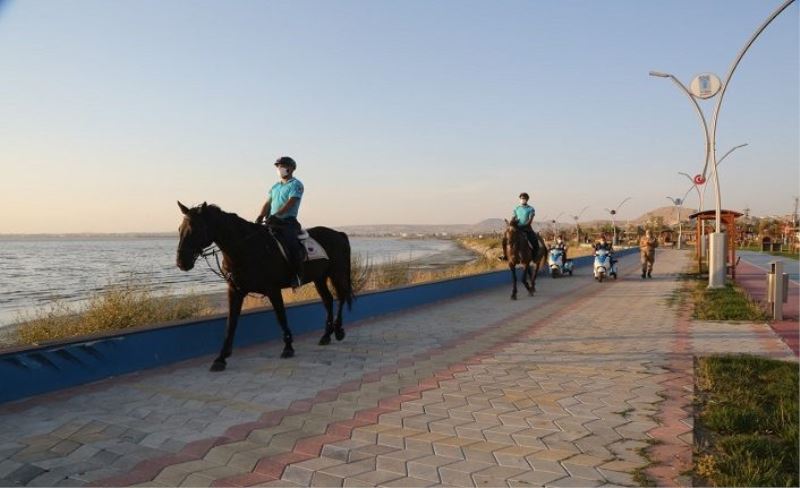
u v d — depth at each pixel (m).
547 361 8.18
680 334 10.21
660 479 4.20
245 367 7.75
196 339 8.32
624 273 26.88
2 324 15.29
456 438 5.11
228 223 7.63
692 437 5.05
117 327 10.39
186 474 4.30
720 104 17.36
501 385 6.89
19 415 5.61
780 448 4.59
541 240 18.36
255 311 9.43
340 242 9.77
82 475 4.27
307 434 5.18
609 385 6.84
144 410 5.81
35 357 6.30
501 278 21.14
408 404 6.12
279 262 8.22
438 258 62.00
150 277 34.47
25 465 4.43
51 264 51.97
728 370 7.28
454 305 14.84
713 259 17.39
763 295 16.97
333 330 9.73
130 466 4.44
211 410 5.84
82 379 6.75
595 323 11.65
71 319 10.62
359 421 5.55
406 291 14.11
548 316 12.73
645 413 5.75
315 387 6.77
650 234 23.73
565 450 4.80
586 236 73.56
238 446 4.87
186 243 7.20
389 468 4.44
